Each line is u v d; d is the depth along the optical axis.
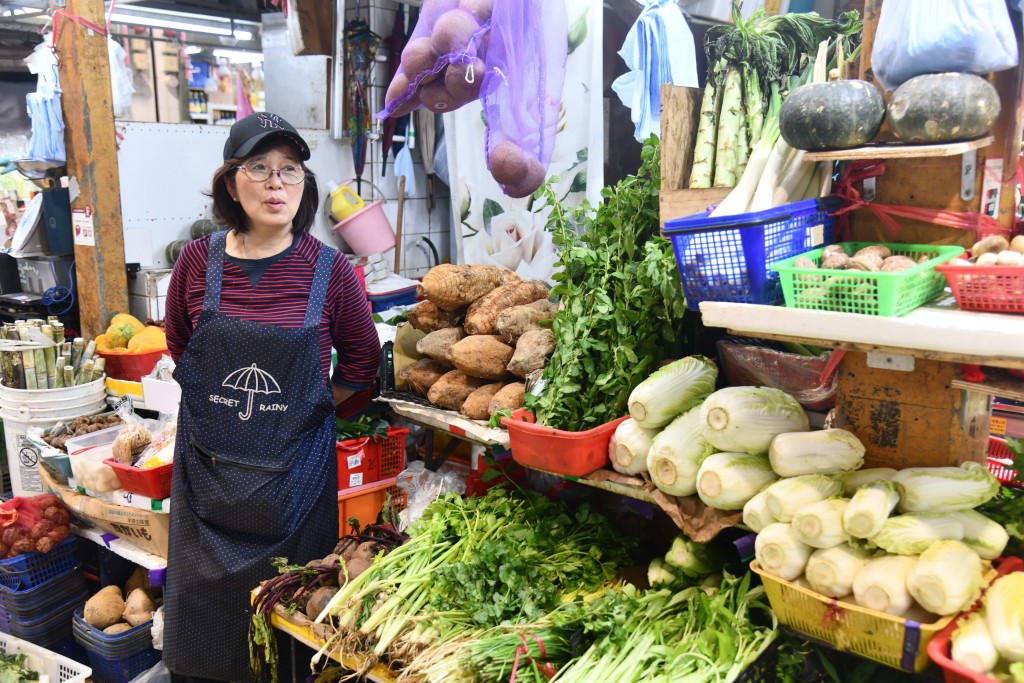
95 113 4.20
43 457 3.37
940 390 1.78
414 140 5.56
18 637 3.46
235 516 2.51
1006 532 1.73
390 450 3.13
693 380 2.05
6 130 6.18
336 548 2.52
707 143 2.34
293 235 2.67
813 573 1.65
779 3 3.08
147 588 3.45
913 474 1.68
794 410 1.88
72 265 4.83
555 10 2.75
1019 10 1.74
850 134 1.65
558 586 2.25
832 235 1.98
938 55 1.59
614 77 4.42
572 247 2.54
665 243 2.26
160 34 7.45
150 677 3.13
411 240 5.66
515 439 2.26
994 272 1.52
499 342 2.76
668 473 1.96
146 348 4.11
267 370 2.52
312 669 2.16
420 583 2.21
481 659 1.86
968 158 1.79
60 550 3.51
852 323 1.57
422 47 2.75
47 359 3.91
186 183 4.79
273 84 5.70
